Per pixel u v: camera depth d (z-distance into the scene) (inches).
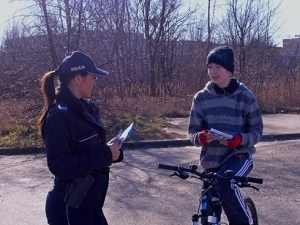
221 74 171.5
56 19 524.4
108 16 552.7
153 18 878.4
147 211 260.4
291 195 288.4
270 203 272.8
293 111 689.0
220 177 145.9
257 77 772.0
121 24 599.2
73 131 127.1
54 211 131.3
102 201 137.1
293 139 493.4
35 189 307.1
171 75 852.6
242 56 804.6
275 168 358.9
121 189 303.0
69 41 524.4
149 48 860.0
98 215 137.5
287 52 975.6
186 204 271.9
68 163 123.8
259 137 169.9
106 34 544.4
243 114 174.1
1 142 442.9
